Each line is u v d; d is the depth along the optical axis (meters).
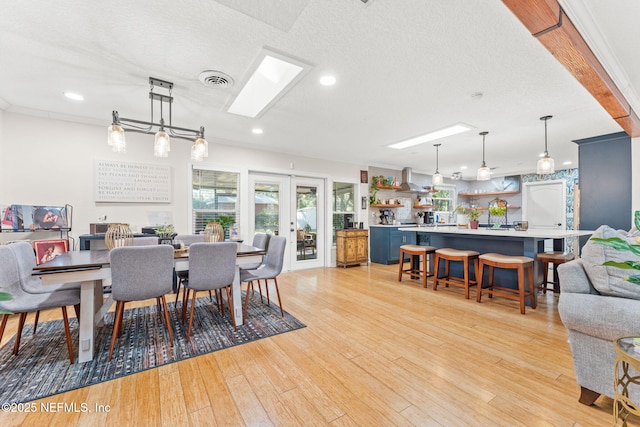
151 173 3.76
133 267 1.93
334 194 5.83
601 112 3.12
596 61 1.92
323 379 1.70
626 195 3.75
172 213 3.92
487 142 4.41
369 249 6.25
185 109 3.06
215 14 1.62
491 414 1.38
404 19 1.66
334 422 1.34
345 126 3.63
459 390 1.58
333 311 2.91
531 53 2.00
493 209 4.44
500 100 2.81
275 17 1.62
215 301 3.27
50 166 3.17
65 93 2.66
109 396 1.54
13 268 1.95
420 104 2.91
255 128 3.73
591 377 1.39
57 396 1.54
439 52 2.00
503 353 2.00
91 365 1.85
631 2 1.58
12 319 2.66
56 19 1.65
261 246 3.29
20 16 1.62
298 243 5.32
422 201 7.45
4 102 2.84
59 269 1.80
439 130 3.78
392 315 2.79
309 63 2.13
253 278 2.70
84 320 1.89
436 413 1.40
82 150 3.34
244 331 2.40
